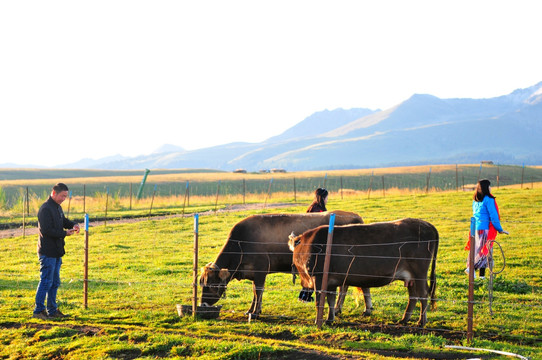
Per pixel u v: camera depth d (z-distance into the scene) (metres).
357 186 79.38
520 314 10.26
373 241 9.65
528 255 15.35
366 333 8.84
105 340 8.57
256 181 80.62
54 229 10.06
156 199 40.97
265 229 11.19
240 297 12.43
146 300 11.95
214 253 18.36
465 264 14.83
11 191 59.09
